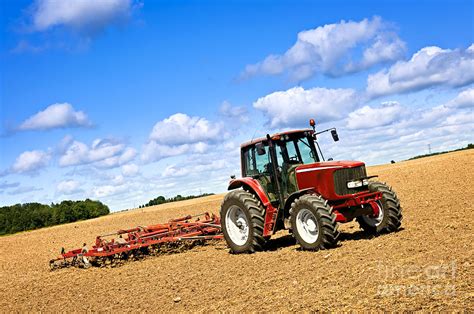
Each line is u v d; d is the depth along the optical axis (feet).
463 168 86.69
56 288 34.88
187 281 30.12
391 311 17.58
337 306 19.19
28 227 150.00
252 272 29.40
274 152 36.24
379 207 35.37
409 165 117.80
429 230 33.32
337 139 36.91
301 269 27.68
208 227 45.80
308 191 34.42
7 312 29.25
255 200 36.65
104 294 30.30
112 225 100.42
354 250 30.40
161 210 129.39
